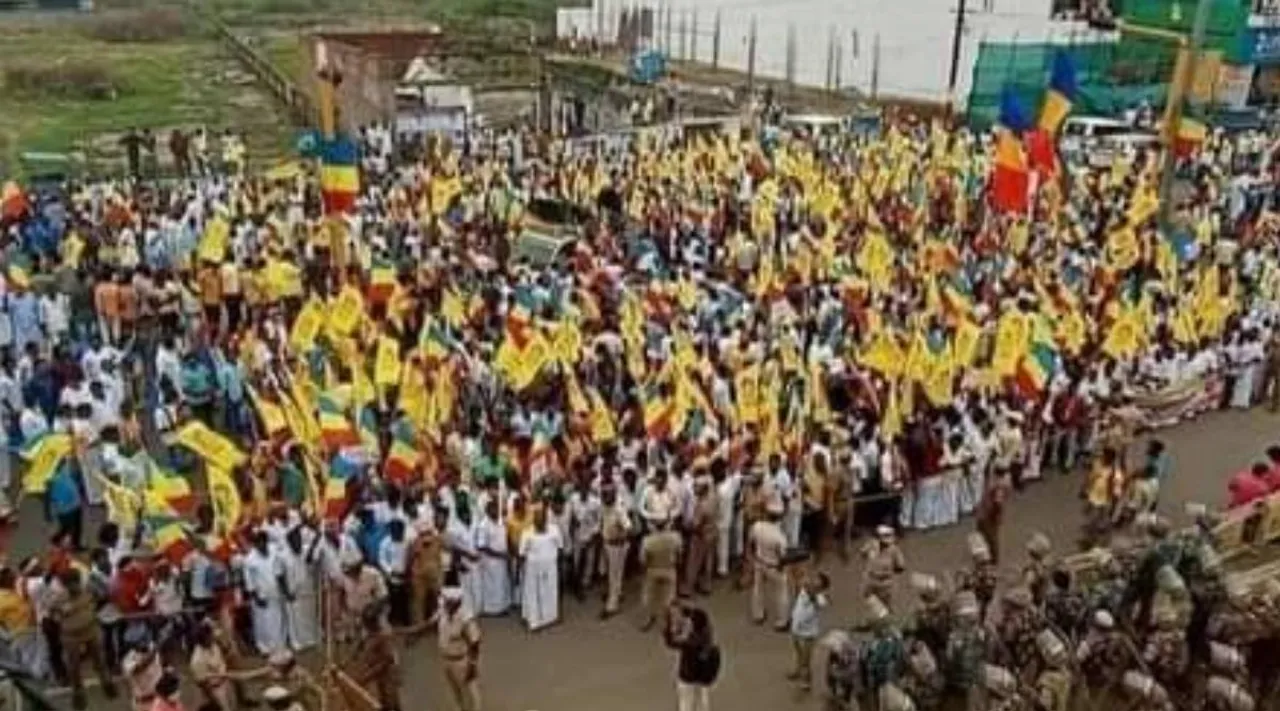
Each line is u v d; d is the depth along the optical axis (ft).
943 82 235.20
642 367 81.97
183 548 60.34
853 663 55.93
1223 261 108.68
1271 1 203.31
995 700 54.34
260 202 119.44
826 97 238.48
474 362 80.69
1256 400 97.04
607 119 196.54
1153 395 89.86
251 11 343.87
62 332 90.84
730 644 65.05
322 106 114.01
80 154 184.14
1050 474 84.12
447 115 173.58
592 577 68.69
